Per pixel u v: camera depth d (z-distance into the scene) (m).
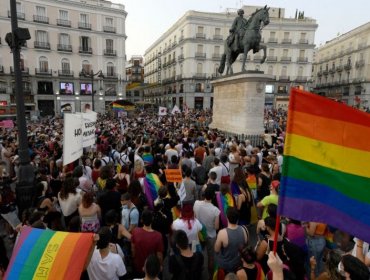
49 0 38.47
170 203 4.63
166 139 10.20
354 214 2.12
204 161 7.25
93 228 4.05
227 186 4.68
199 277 3.00
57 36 39.88
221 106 16.59
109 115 31.91
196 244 3.71
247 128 13.32
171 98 58.09
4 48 36.75
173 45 55.88
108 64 44.06
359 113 2.11
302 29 51.50
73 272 2.38
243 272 2.84
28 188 5.70
